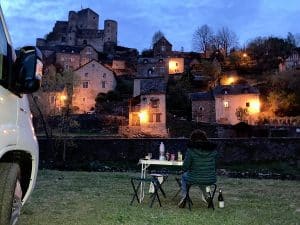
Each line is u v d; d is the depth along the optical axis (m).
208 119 67.12
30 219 6.57
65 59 91.25
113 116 61.38
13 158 3.55
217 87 69.44
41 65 3.35
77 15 120.75
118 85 78.12
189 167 7.92
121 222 6.52
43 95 42.19
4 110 3.12
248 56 102.44
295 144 33.59
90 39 111.44
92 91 74.00
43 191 10.31
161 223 6.52
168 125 58.72
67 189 10.88
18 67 3.25
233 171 32.72
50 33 118.38
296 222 6.96
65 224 6.31
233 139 34.91
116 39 120.00
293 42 108.81
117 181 13.53
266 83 78.25
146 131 58.59
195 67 92.62
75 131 58.47
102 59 101.06
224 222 6.75
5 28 3.44
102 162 36.38
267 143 34.28
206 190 8.38
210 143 7.93
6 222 3.07
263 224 6.69
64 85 43.19
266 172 31.94
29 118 3.88
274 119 64.94
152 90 59.66
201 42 110.94
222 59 102.56
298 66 86.56
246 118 65.69
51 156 37.22
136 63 98.00
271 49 104.88
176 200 9.20
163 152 9.16
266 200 9.64
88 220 6.64
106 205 8.22
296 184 14.41
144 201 8.94
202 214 7.42
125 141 36.97
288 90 73.25
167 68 87.69
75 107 66.62
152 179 8.23
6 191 3.12
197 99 68.12
